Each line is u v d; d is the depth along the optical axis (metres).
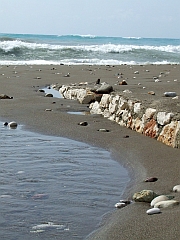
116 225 3.24
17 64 14.55
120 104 5.73
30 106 6.72
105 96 6.25
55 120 5.79
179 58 20.83
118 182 3.94
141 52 22.22
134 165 4.29
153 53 22.25
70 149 4.73
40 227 3.26
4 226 3.26
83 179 3.98
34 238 3.14
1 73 10.91
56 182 3.90
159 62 18.19
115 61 17.23
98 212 3.45
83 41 35.28
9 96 7.61
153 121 5.04
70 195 3.68
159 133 4.91
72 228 3.25
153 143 4.81
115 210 3.47
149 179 3.89
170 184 3.80
